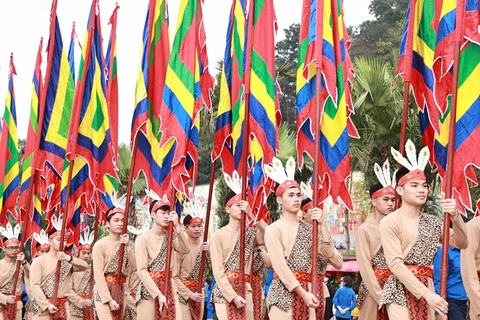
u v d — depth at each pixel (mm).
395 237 7719
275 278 8922
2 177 16359
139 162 11992
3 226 16422
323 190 9453
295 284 8617
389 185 8992
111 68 14547
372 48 39469
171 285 11031
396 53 17375
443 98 8805
